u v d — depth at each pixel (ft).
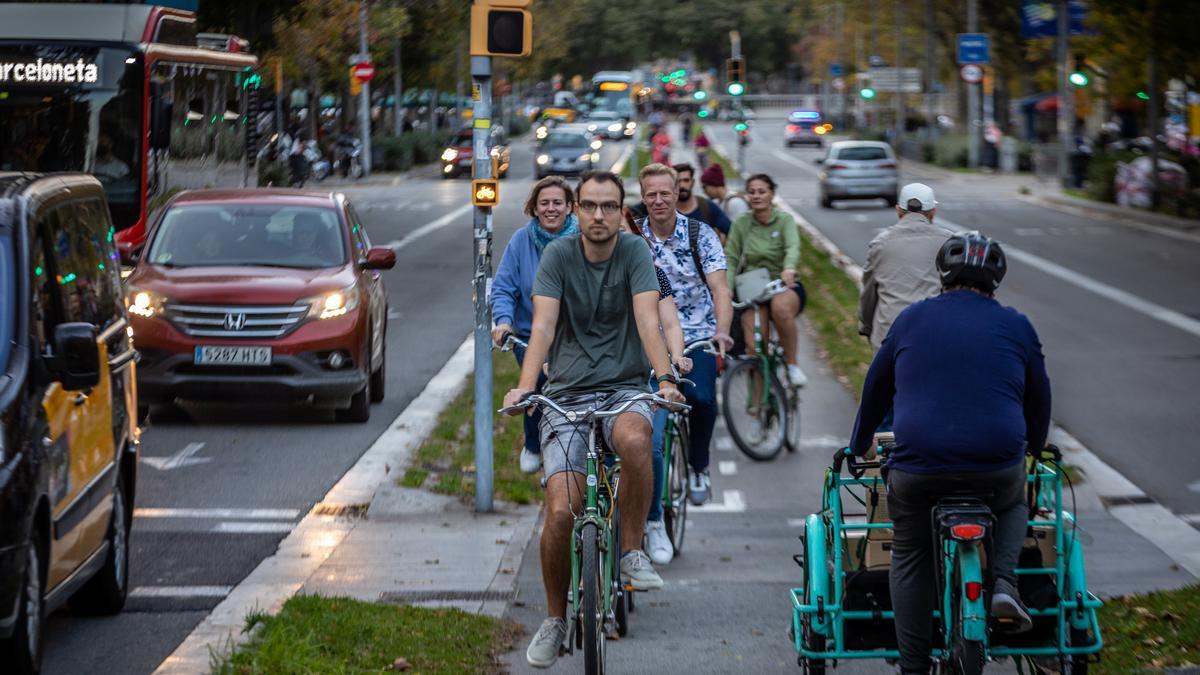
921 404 26.18
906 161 366.63
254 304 65.00
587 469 29.19
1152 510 51.21
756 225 59.06
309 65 257.75
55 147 92.12
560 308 30.66
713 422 44.93
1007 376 26.18
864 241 161.79
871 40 484.74
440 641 33.81
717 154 405.59
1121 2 172.04
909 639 26.81
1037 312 102.17
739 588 40.96
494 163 50.14
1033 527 27.40
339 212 71.15
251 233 69.77
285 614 34.17
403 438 62.95
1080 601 27.04
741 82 194.08
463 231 178.09
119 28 93.86
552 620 29.58
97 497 34.81
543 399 29.53
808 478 56.54
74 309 35.17
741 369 58.95
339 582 41.11
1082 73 241.35
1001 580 25.52
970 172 308.19
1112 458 59.11
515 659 33.53
